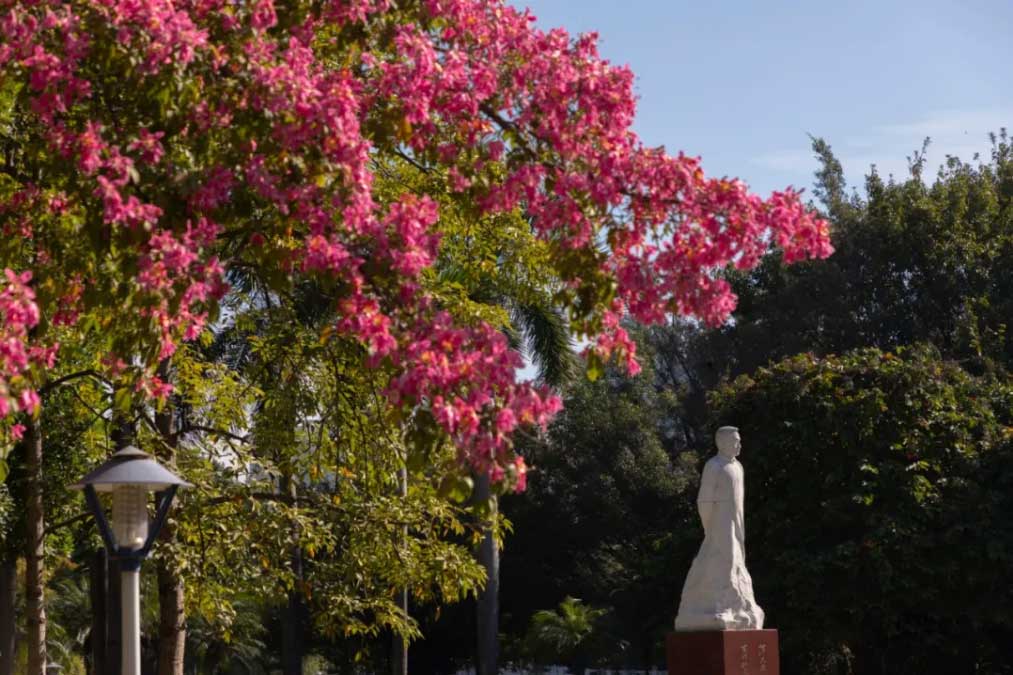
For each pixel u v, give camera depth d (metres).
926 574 26.05
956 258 40.97
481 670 32.84
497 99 9.12
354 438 15.17
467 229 14.05
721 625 16.14
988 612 25.70
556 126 8.84
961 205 41.88
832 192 45.19
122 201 8.05
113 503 9.88
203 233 8.20
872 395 27.33
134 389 9.91
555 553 46.06
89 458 15.40
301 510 14.77
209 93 8.46
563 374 28.69
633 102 8.87
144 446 14.41
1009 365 36.59
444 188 13.19
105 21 8.19
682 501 39.97
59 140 8.50
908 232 41.97
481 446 7.66
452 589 15.26
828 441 27.67
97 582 16.72
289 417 15.26
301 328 15.17
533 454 45.88
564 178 8.75
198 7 8.80
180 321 9.05
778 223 8.53
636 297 8.76
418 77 8.87
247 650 49.22
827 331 42.69
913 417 27.58
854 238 43.19
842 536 27.39
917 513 26.30
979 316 38.56
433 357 7.68
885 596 26.03
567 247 8.80
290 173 8.30
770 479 28.56
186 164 8.48
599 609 41.66
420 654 45.00
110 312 9.56
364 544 15.17
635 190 8.69
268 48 8.86
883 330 42.31
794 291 43.16
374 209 8.52
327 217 8.26
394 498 15.05
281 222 8.42
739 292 45.53
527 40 9.16
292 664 36.62
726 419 29.44
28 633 13.75
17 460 15.37
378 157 13.20
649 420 47.56
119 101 9.08
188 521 14.56
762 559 27.98
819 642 26.64
